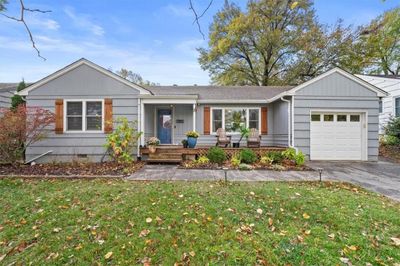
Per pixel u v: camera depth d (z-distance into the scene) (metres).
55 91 11.51
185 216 4.31
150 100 11.72
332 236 3.67
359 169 9.62
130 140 11.05
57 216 4.48
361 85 11.75
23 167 9.88
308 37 22.23
